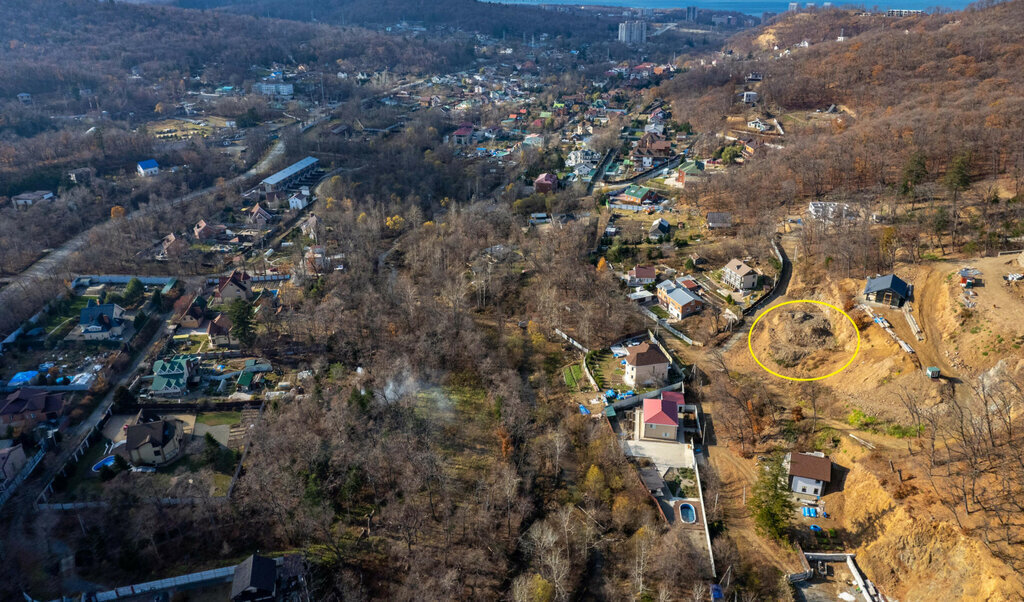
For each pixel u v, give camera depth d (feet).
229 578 290.56
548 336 455.63
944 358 339.77
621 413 378.94
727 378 387.96
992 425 293.02
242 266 592.60
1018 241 407.64
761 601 266.77
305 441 343.87
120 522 312.91
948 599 248.32
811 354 387.14
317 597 280.31
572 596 279.08
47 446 363.97
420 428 366.43
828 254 452.76
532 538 300.20
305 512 309.42
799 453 321.11
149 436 348.38
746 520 304.91
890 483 288.92
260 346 458.09
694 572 277.03
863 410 337.11
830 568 281.13
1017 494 262.06
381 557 297.74
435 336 443.32
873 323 375.66
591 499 318.86
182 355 447.83
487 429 373.61
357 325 463.01
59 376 424.46
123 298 517.55
